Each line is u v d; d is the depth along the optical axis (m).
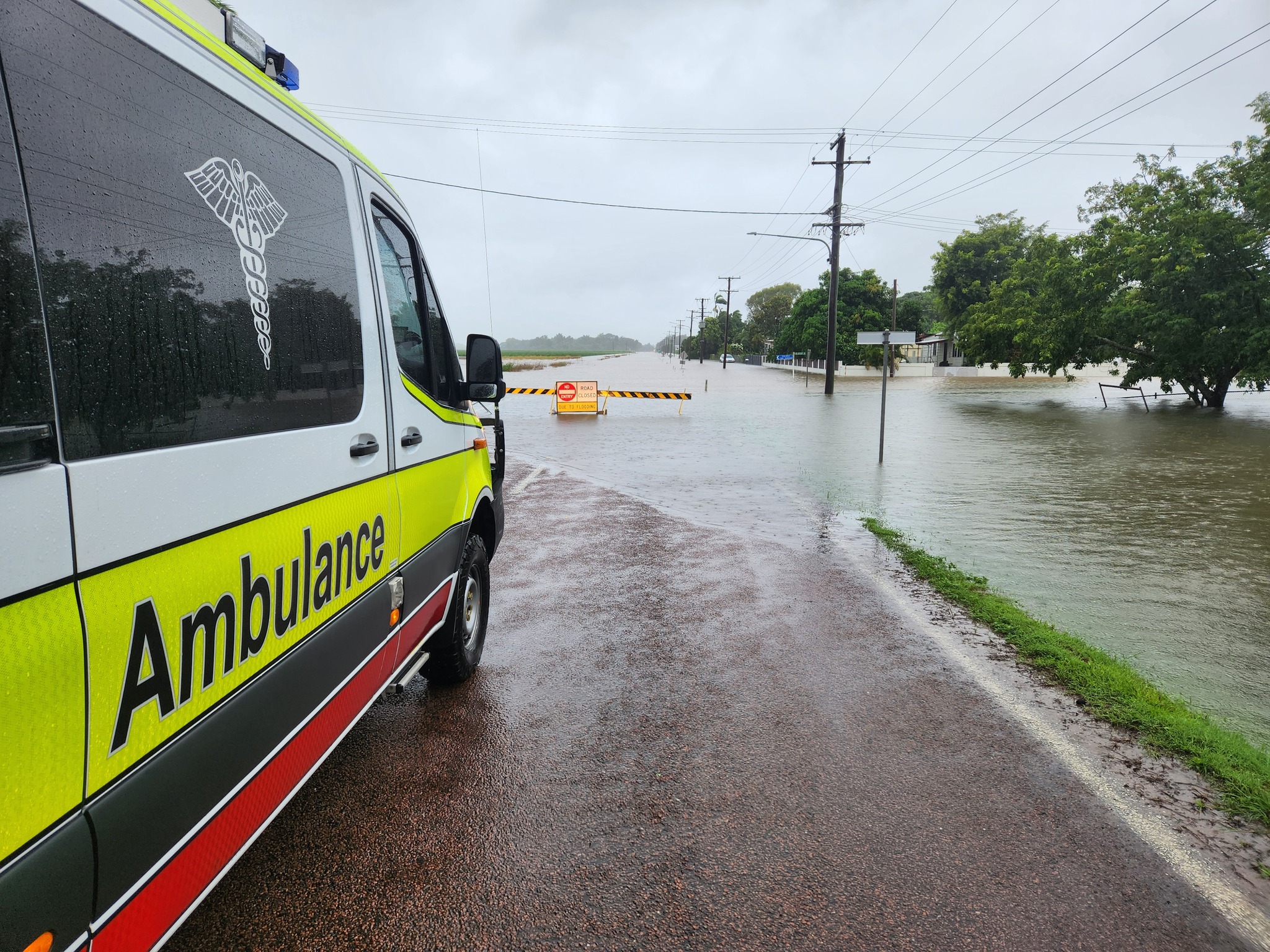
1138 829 2.97
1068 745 3.64
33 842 1.25
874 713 3.96
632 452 15.47
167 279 1.67
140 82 1.61
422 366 3.40
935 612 5.62
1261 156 23.80
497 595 5.94
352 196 2.71
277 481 2.05
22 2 1.33
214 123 1.87
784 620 5.41
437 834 2.89
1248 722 4.20
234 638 1.85
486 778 3.29
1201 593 6.43
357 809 3.05
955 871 2.71
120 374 1.51
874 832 2.94
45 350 1.33
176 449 1.65
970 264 57.38
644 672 4.46
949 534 8.49
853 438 18.12
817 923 2.45
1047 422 22.14
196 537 1.71
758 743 3.64
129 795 1.49
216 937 2.34
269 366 2.06
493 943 2.35
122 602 1.47
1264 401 31.06
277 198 2.15
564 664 4.58
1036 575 6.94
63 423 1.36
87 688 1.38
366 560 2.66
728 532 8.25
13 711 1.21
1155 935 2.42
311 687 2.26
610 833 2.92
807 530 8.39
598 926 2.43
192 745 1.70
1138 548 7.92
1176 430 19.95
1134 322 26.52
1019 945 2.37
